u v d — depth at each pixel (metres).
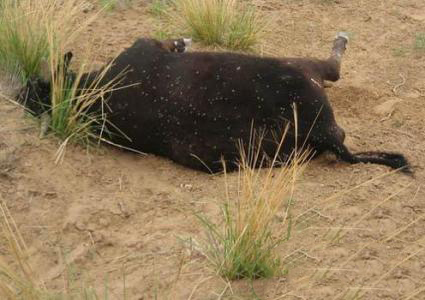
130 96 8.74
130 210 8.05
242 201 7.32
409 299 6.84
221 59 8.72
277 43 11.93
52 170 8.45
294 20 12.68
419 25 12.80
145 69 8.79
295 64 8.78
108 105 8.83
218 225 7.69
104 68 9.09
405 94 10.73
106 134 9.02
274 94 8.53
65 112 8.88
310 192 8.22
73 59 10.51
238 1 13.02
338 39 10.36
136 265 7.32
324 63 9.51
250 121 8.51
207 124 8.51
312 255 7.36
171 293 6.91
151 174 8.66
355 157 8.73
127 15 12.23
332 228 7.70
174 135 8.66
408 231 7.79
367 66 11.48
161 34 11.50
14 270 7.20
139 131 8.77
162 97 8.65
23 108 9.07
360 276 7.15
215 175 8.62
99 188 8.36
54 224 7.84
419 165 8.92
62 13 10.31
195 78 8.60
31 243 7.59
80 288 7.02
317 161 8.80
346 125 9.80
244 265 7.04
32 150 8.62
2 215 7.82
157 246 7.54
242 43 11.59
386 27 12.68
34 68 9.75
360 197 8.20
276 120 8.50
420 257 7.44
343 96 10.55
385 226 7.82
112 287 7.04
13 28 9.89
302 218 7.84
